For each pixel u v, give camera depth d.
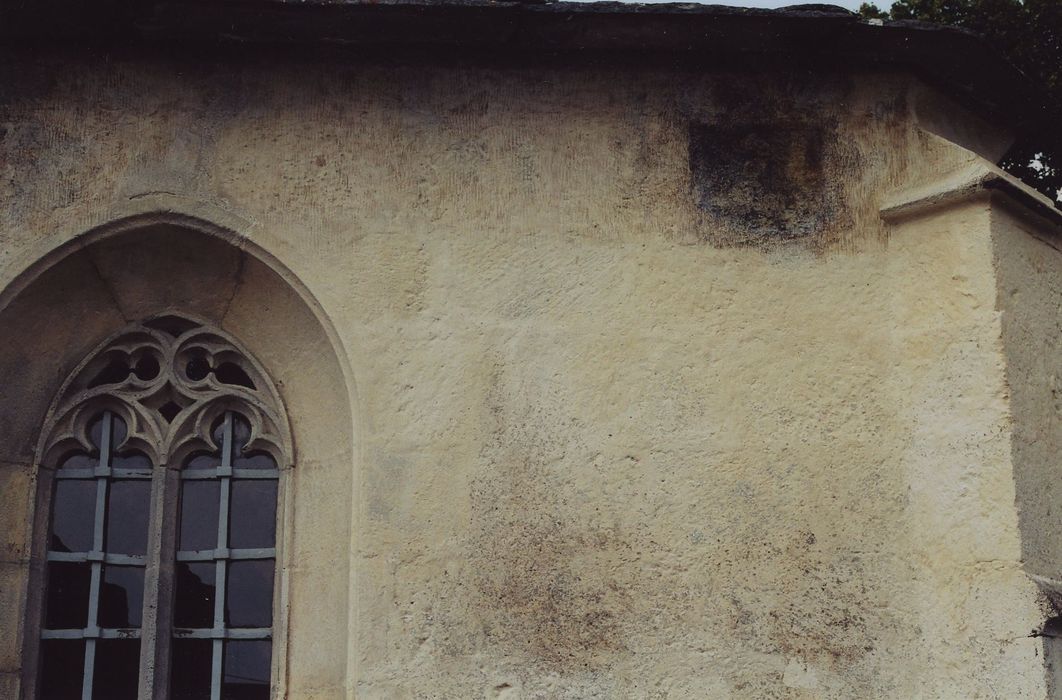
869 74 6.64
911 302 6.32
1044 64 8.48
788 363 6.23
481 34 6.18
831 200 6.48
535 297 6.18
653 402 6.10
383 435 5.92
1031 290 6.32
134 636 6.00
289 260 6.11
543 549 5.86
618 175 6.40
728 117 6.54
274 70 6.35
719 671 5.79
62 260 6.09
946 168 6.44
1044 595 5.65
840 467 6.11
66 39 6.22
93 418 6.26
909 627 5.93
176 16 6.01
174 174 6.19
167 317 6.34
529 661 5.72
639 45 6.32
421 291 6.13
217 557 6.10
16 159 6.16
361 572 5.75
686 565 5.91
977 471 5.94
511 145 6.38
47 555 6.06
